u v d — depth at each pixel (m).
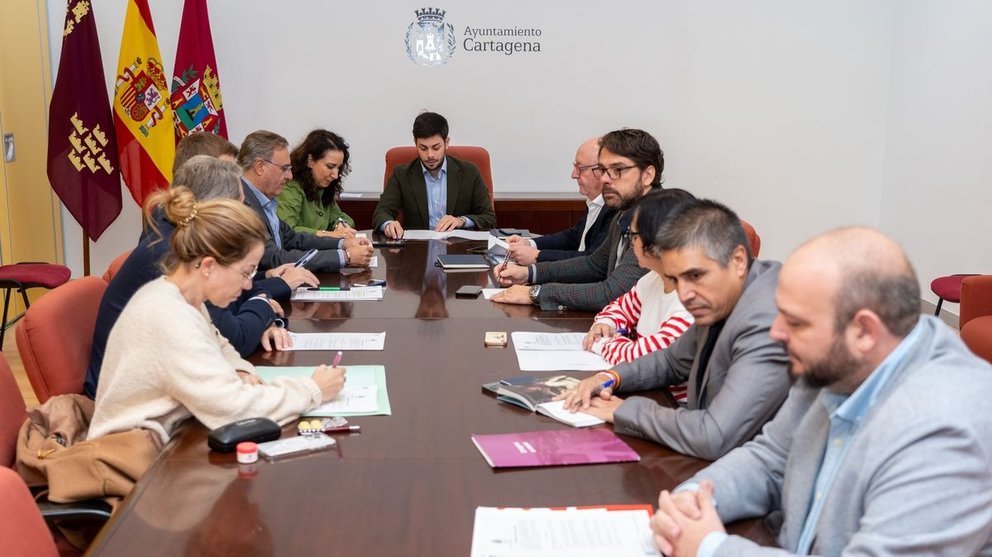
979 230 5.15
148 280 2.31
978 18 5.11
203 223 1.96
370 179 6.02
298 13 5.79
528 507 1.55
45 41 5.55
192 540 1.43
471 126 6.00
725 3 5.95
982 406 1.23
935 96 5.59
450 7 5.85
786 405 1.60
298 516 1.51
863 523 1.24
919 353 1.29
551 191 6.10
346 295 3.17
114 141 5.23
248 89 5.84
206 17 5.38
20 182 5.23
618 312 2.74
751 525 1.54
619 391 2.18
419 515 1.51
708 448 1.74
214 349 1.95
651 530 1.46
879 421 1.27
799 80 6.07
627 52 5.96
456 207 5.02
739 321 1.83
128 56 5.13
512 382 2.15
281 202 4.48
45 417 2.07
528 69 5.95
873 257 1.25
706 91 6.04
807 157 6.17
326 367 2.12
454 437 1.86
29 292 5.54
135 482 1.83
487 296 3.18
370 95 5.91
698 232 1.85
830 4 6.00
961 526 1.19
